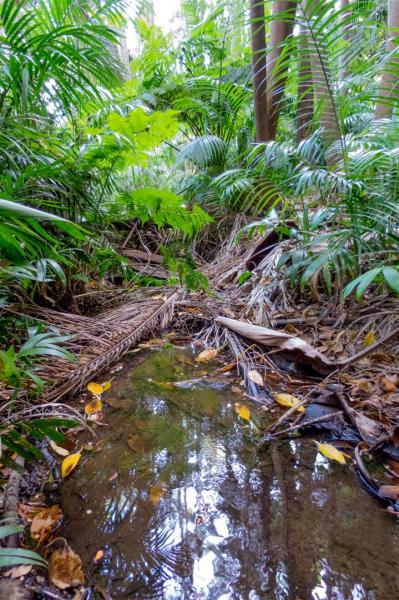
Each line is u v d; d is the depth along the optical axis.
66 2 1.33
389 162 1.22
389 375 0.93
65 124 1.64
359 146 1.39
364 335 1.13
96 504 0.58
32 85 1.22
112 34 1.28
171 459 0.69
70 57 1.24
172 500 0.59
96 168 1.59
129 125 1.58
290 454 0.70
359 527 0.54
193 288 1.53
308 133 1.77
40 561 0.45
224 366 1.08
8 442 0.56
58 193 1.25
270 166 1.59
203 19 3.16
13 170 1.07
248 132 2.48
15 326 1.03
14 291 1.15
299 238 1.49
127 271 1.83
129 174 2.64
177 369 1.07
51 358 0.99
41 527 0.53
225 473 0.65
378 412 0.80
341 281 1.26
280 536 0.53
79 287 1.47
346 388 0.90
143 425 0.79
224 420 0.82
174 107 2.56
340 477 0.64
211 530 0.54
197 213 1.82
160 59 2.83
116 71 1.46
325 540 0.52
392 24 1.70
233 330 1.25
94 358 1.03
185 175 2.81
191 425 0.80
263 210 2.14
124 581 0.46
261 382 0.97
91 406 0.85
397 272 0.86
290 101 2.35
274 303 1.42
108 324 1.28
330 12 1.10
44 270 0.90
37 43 1.19
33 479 0.63
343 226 1.40
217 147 2.31
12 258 0.57
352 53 1.30
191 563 0.49
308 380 0.99
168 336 1.32
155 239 2.38
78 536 0.52
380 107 1.73
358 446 0.71
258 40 2.01
